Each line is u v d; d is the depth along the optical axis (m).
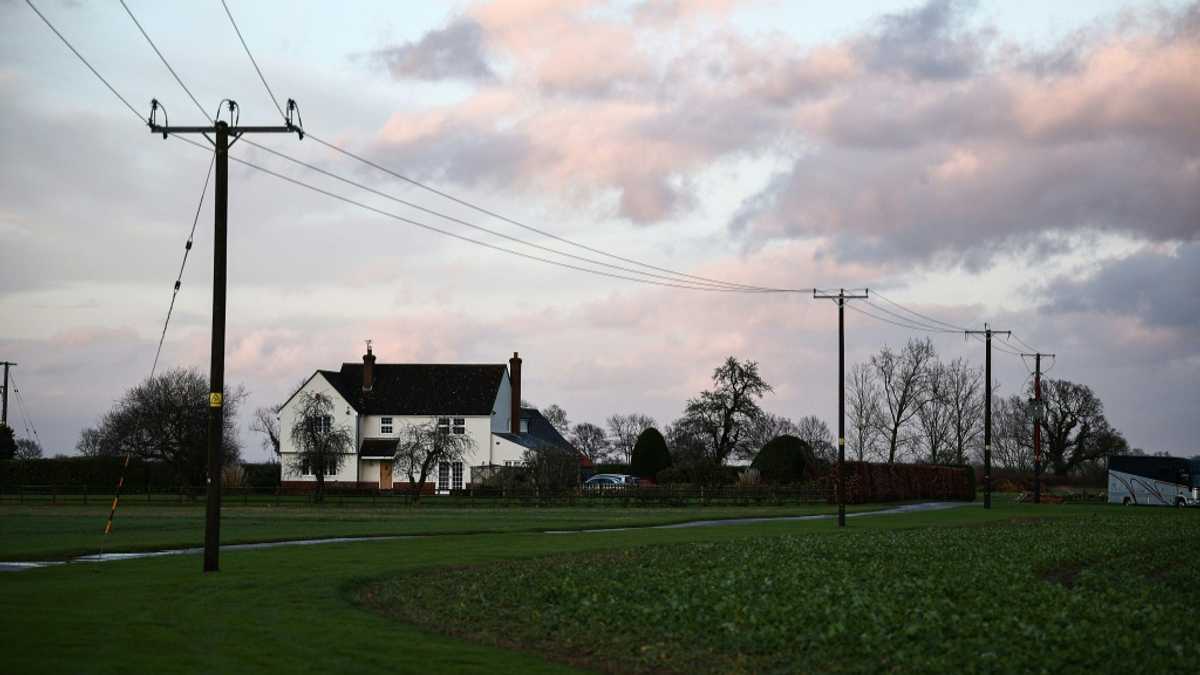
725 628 21.53
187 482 92.31
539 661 19.03
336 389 109.19
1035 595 25.88
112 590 27.02
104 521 57.53
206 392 105.75
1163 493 95.12
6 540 43.59
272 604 24.91
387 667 18.05
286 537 45.91
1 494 88.81
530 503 80.56
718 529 54.41
